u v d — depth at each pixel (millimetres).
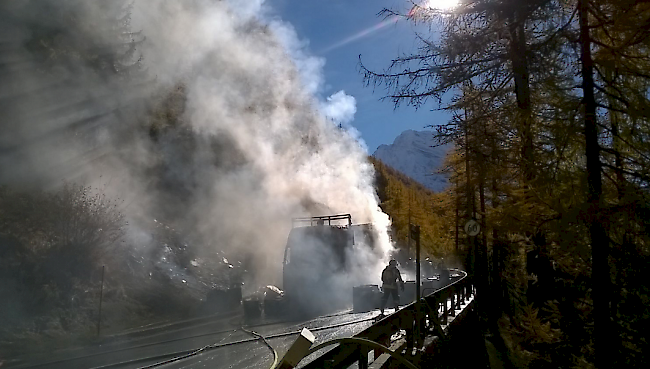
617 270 6207
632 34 5062
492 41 7086
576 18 5812
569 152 5676
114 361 9781
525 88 6695
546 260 7918
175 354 10297
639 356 6145
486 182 8453
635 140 5516
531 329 7816
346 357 4090
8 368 9336
